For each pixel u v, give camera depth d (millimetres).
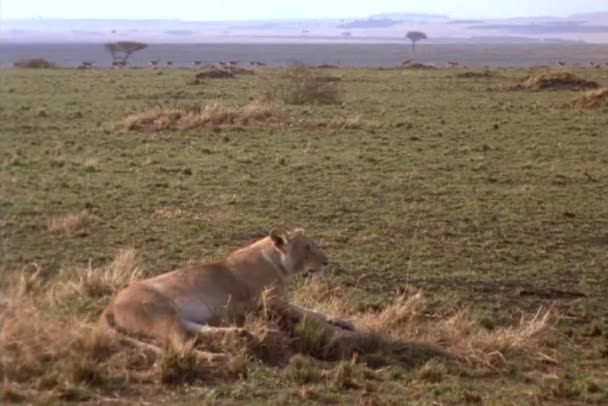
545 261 15547
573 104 45000
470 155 28312
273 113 35562
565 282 14211
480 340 10367
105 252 14609
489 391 9078
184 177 22750
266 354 9477
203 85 56531
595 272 14914
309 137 31391
